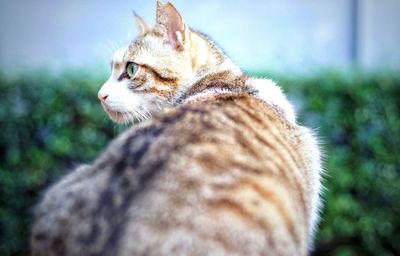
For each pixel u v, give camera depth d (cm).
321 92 107
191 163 43
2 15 147
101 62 122
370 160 108
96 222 43
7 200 108
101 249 42
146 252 40
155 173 43
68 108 107
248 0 143
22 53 145
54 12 146
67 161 107
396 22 143
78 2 145
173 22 63
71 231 44
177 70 63
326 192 106
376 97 107
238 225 41
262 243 41
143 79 63
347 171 107
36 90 107
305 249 50
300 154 56
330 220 107
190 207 41
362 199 108
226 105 53
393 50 143
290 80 107
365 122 107
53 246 44
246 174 44
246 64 125
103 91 65
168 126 47
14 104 108
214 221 41
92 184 45
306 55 138
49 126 107
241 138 47
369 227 108
